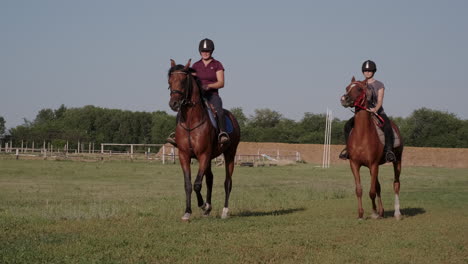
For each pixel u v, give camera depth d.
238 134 10.79
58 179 23.56
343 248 6.97
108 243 6.74
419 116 90.56
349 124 11.09
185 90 8.92
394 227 9.09
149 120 107.75
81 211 10.32
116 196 15.41
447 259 6.44
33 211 10.48
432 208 13.06
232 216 10.38
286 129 104.81
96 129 107.25
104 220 9.12
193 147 9.15
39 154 51.69
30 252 6.07
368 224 9.45
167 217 9.65
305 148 72.31
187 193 9.12
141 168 35.72
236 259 6.03
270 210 12.01
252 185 22.17
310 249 6.82
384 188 21.64
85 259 5.80
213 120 9.51
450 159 66.94
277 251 6.55
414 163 67.19
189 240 7.18
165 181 23.75
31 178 23.69
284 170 39.25
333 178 29.17
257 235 7.68
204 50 10.04
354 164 10.35
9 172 27.31
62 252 6.14
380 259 6.35
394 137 11.04
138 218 9.44
